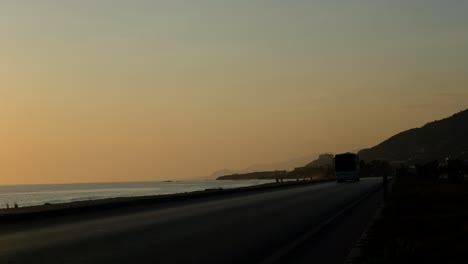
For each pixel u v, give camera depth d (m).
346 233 20.73
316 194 50.06
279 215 28.44
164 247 16.83
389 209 29.25
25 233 20.73
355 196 45.59
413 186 58.25
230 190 57.66
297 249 16.67
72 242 17.98
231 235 19.95
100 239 18.77
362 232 21.00
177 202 40.75
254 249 16.52
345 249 16.70
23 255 15.25
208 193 50.31
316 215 28.41
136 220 26.05
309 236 19.77
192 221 25.28
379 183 76.25
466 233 18.78
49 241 18.27
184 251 16.03
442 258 13.96
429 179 81.81
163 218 27.06
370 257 13.90
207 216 28.02
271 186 70.12
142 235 19.91
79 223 24.70
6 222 25.31
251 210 31.94
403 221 22.86
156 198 40.88
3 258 14.76
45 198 89.56
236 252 15.91
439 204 31.75
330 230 21.72
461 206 30.11
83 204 34.16
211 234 20.25
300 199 42.69
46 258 14.74
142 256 15.07
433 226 20.97
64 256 15.06
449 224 21.50
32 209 30.39
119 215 29.23
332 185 72.38
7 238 19.16
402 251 14.18
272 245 17.39
